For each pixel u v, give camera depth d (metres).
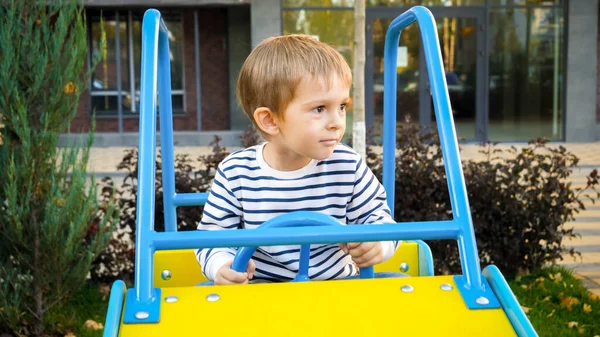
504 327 1.13
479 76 11.39
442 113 1.39
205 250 1.58
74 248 3.21
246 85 1.49
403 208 3.94
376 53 11.25
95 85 12.70
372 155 4.11
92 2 11.04
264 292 1.19
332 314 1.15
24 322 3.31
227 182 1.67
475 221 4.05
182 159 4.11
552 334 3.23
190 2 11.12
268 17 11.09
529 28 11.35
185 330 1.12
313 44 1.47
